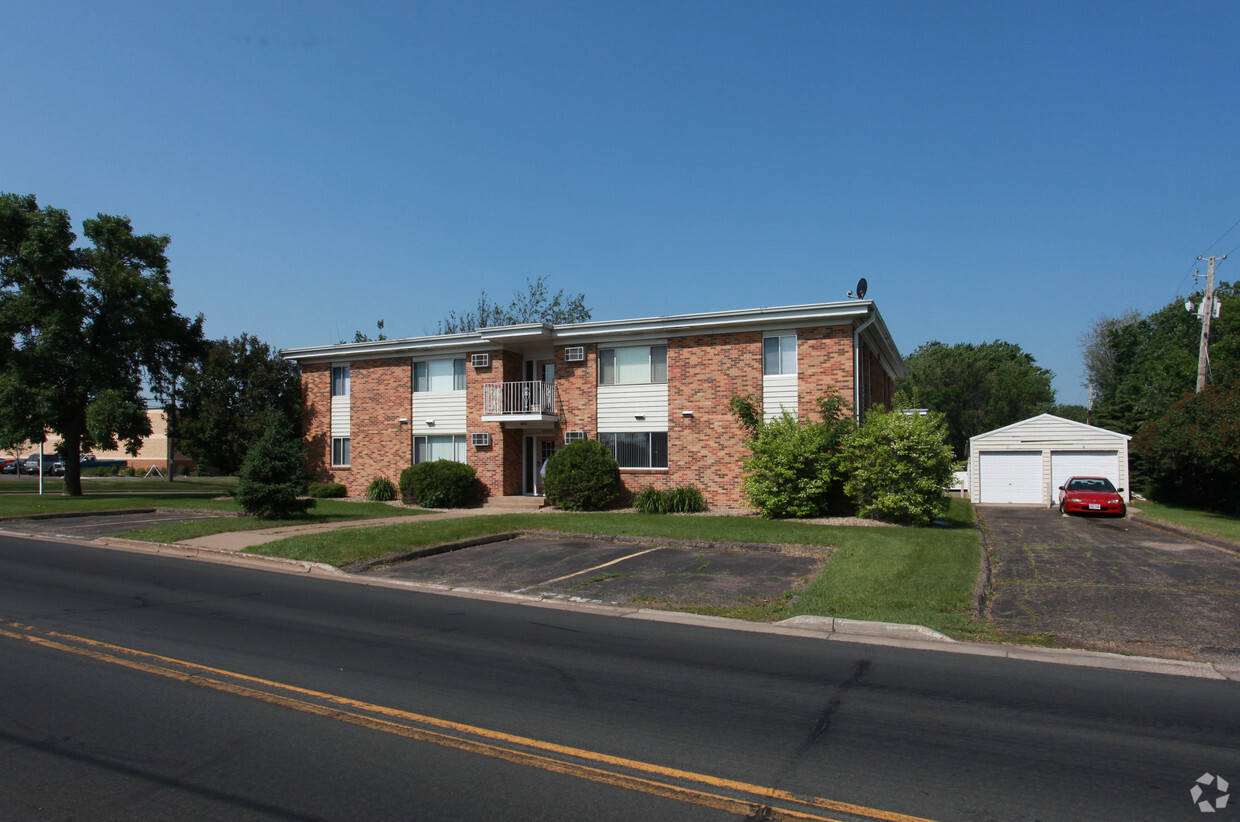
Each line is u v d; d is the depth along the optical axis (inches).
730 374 932.0
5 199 1190.9
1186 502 1189.1
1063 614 384.8
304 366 1231.5
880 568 484.4
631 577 490.3
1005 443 1304.1
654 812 164.2
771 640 335.6
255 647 305.1
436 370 1126.4
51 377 1208.2
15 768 184.2
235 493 794.2
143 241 1284.4
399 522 785.6
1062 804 170.7
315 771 184.1
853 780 183.0
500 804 167.0
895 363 1272.1
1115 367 2421.3
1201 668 294.7
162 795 169.6
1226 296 1838.1
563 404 1029.8
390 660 288.8
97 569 503.5
